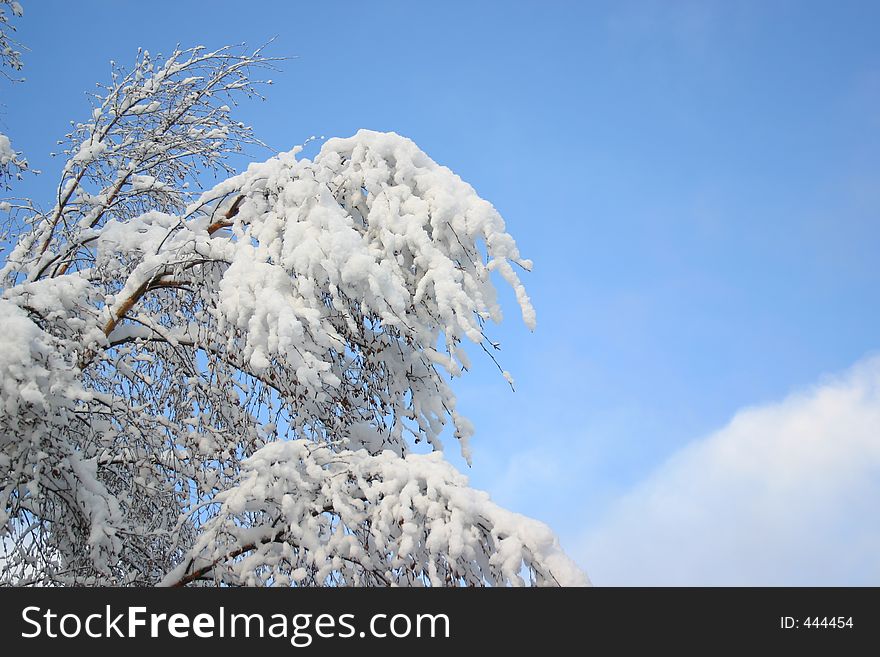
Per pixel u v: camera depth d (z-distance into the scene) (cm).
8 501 473
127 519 557
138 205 668
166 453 570
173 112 639
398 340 597
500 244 538
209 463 582
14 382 427
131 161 641
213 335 571
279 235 559
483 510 407
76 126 630
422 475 425
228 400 593
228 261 565
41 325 535
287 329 486
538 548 386
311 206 556
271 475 445
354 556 425
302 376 486
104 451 566
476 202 554
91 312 544
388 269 535
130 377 598
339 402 589
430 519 414
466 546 397
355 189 589
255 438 586
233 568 459
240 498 439
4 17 686
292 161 578
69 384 452
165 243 597
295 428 566
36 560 497
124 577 549
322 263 511
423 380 611
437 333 593
